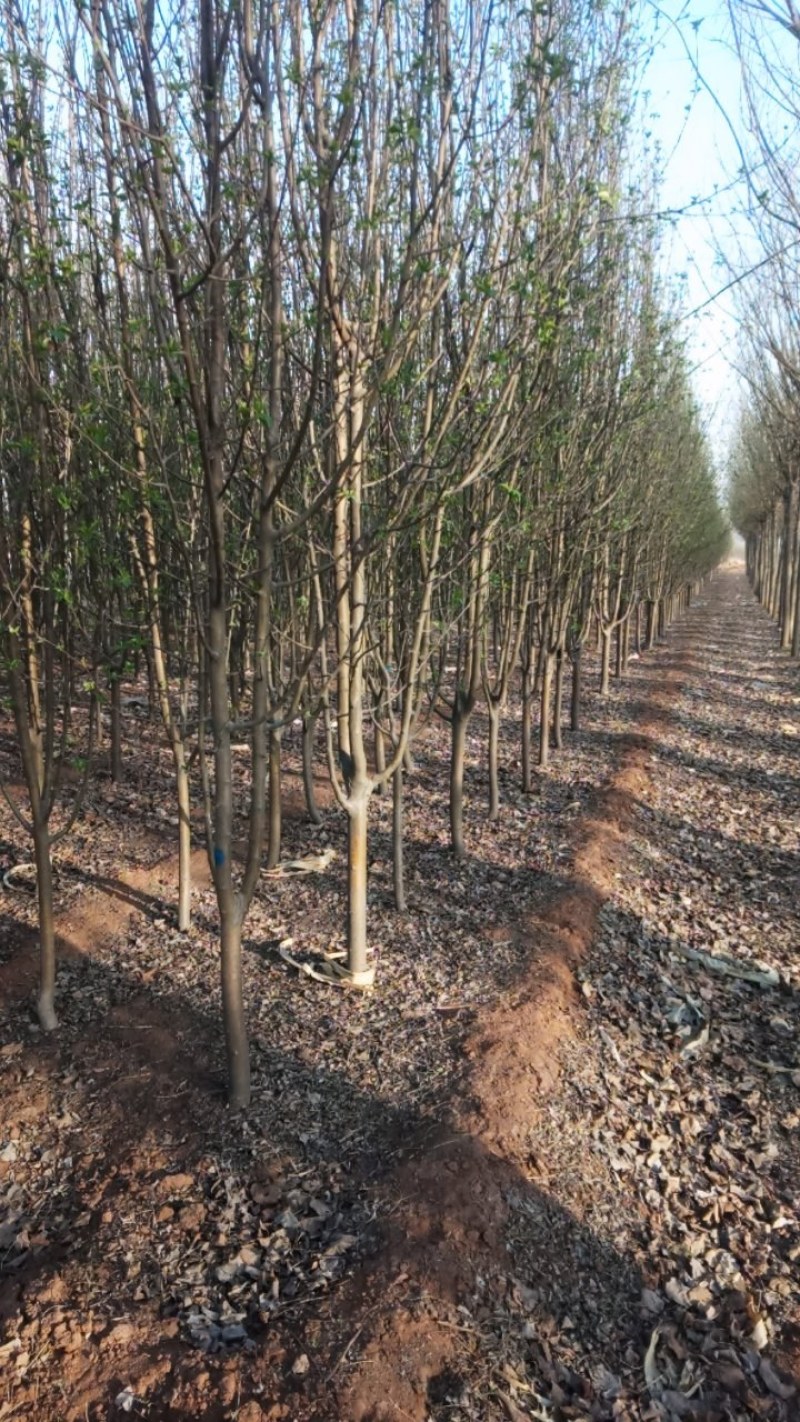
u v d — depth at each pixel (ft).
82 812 20.54
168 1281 8.89
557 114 14.20
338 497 11.02
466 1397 7.89
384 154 10.34
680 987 15.17
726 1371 8.62
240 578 10.05
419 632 13.21
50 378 12.07
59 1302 8.63
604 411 20.31
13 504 11.49
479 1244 9.24
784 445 49.44
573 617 30.60
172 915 16.02
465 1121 10.71
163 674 14.26
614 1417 8.05
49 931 12.48
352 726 13.05
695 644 59.11
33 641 12.09
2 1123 10.98
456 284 12.48
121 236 11.23
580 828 20.88
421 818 21.39
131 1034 12.55
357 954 13.87
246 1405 7.61
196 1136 10.73
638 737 30.63
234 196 9.20
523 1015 12.96
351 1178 10.14
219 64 8.01
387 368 9.65
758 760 29.76
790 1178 11.10
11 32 9.26
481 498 14.38
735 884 19.67
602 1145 11.12
